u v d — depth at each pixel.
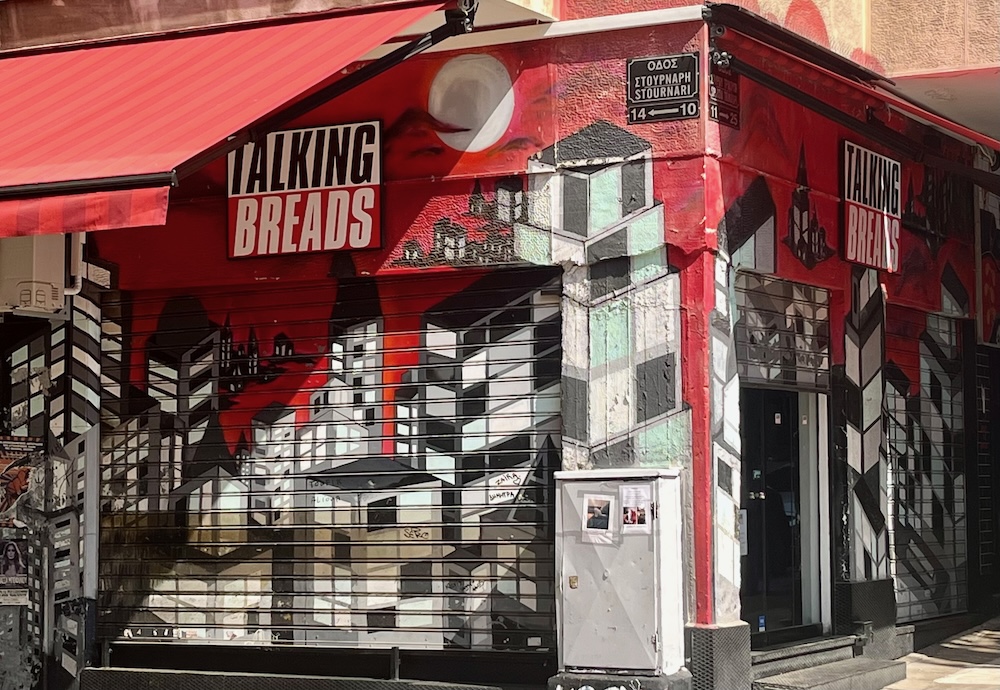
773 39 9.17
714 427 8.84
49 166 7.84
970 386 13.08
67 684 10.16
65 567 10.25
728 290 9.08
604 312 9.08
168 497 10.15
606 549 8.60
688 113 8.86
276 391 9.94
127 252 10.21
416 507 9.55
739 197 9.32
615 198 9.02
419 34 9.39
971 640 12.25
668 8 8.88
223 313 10.09
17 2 10.41
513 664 9.25
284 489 9.88
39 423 10.37
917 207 11.89
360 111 9.64
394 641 9.54
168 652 10.09
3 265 10.10
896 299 11.56
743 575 10.08
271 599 9.85
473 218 9.38
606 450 9.02
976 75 10.16
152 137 7.91
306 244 9.72
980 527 13.21
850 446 10.89
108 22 10.13
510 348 9.38
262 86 8.28
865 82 10.12
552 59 9.20
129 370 10.29
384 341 9.69
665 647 8.48
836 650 10.46
